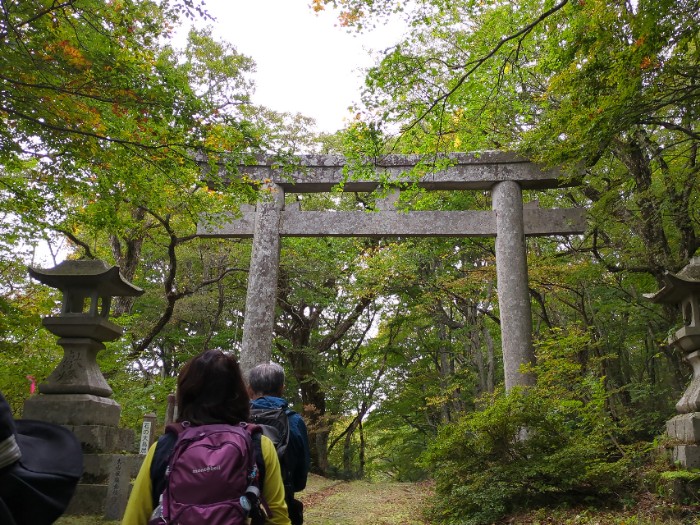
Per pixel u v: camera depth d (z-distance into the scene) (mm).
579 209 12258
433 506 9141
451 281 17828
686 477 6684
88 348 7695
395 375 24109
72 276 7602
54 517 1830
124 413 11742
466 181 12234
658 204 10438
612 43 7582
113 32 7695
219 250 19922
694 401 7371
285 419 3268
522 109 12977
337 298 21969
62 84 7395
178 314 21031
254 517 2025
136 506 1972
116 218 9297
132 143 7801
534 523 7141
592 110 8266
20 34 6973
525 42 10922
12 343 8859
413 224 12180
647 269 12039
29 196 8477
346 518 9172
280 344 22047
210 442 1954
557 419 8422
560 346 10109
